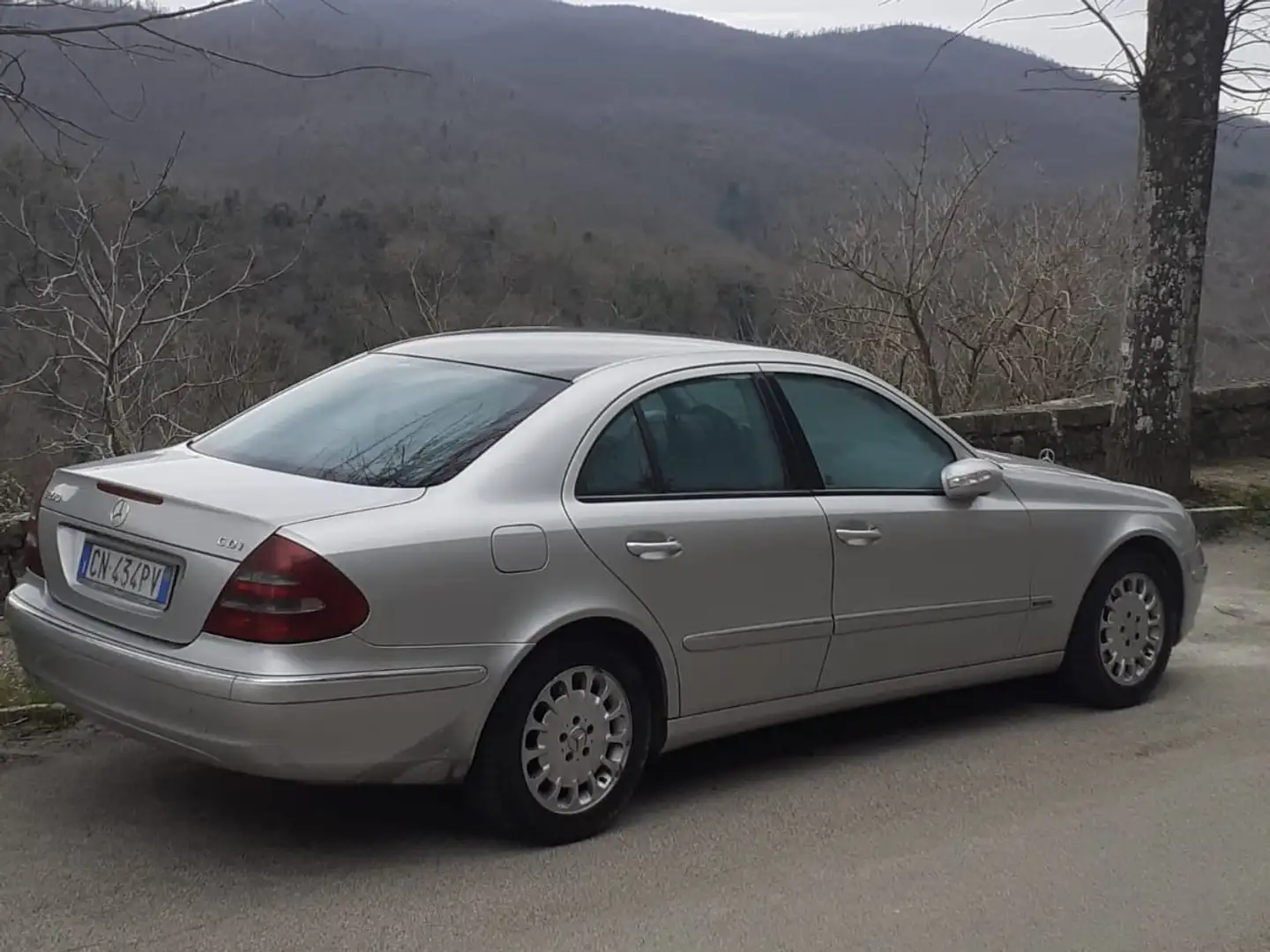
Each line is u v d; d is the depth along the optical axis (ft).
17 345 32.94
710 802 16.19
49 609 14.67
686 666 15.55
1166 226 34.24
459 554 13.58
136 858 14.05
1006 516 18.78
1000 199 53.21
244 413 17.16
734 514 15.88
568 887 13.60
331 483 14.29
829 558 16.76
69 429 33.99
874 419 18.11
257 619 12.78
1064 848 14.99
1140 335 34.96
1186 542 21.18
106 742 17.49
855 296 53.36
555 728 14.48
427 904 13.11
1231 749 18.60
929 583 17.89
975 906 13.43
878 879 14.03
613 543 14.74
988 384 53.21
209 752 12.92
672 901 13.35
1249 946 12.76
